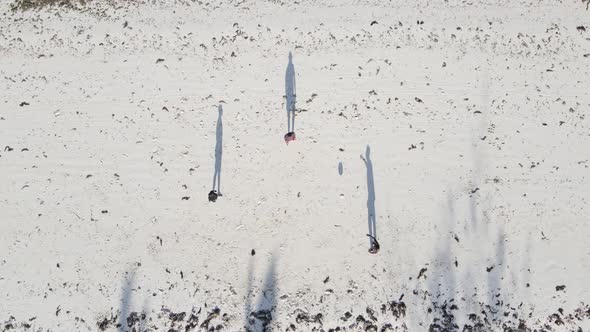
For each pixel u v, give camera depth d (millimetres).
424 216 9297
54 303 8875
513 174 9570
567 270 8914
